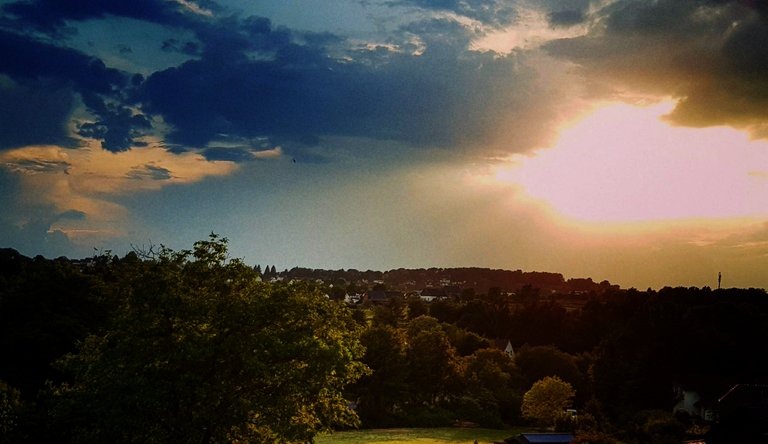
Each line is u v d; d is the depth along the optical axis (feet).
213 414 113.50
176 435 113.70
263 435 124.36
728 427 182.80
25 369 180.65
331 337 136.36
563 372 455.63
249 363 113.19
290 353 117.80
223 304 121.60
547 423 383.65
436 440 328.29
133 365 112.57
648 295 514.27
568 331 553.23
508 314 637.30
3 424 138.10
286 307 125.29
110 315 130.11
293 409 117.70
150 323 116.37
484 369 435.12
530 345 587.27
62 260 213.25
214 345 115.75
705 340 344.69
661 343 348.59
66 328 185.26
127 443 114.32
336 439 330.54
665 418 260.83
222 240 132.05
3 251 291.38
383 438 335.06
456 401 417.28
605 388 361.10
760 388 191.62
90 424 117.50
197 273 126.82
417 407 412.16
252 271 131.75
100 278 205.57
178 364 112.78
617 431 263.08
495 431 376.48
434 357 416.05
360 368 144.25
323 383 126.41
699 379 326.24
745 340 350.43
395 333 402.11
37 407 145.28
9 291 198.18
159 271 122.93
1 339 183.42
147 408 112.88
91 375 118.01
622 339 374.02
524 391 442.91
